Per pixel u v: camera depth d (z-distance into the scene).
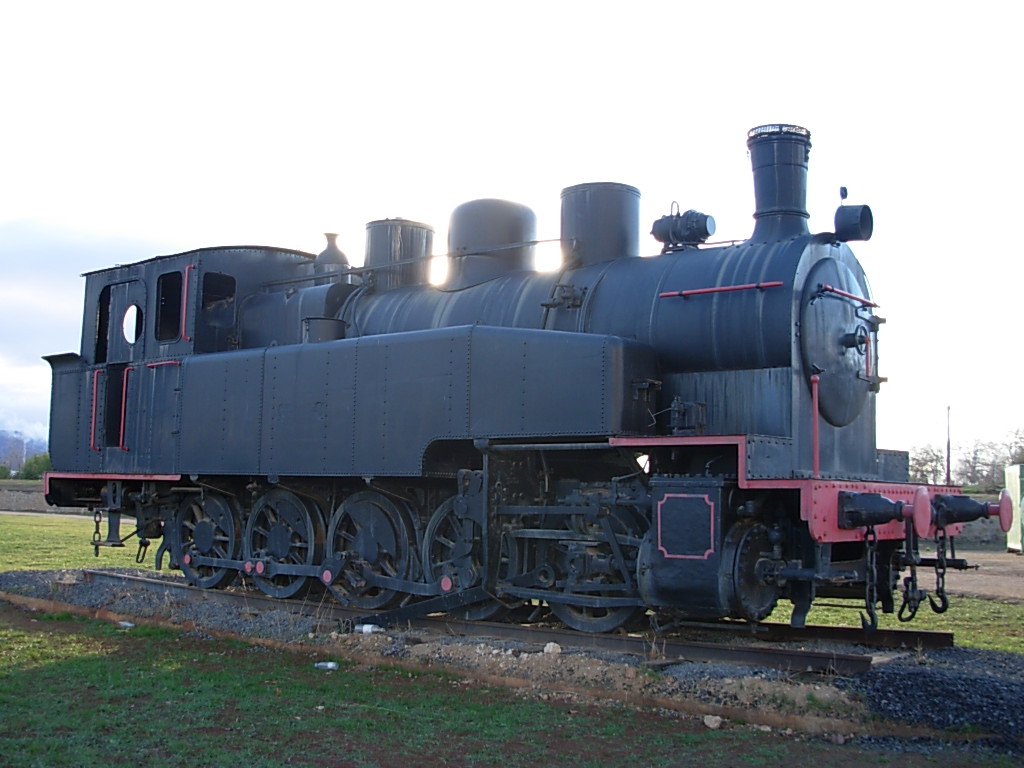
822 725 6.32
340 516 10.84
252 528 11.86
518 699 7.25
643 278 9.38
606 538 8.52
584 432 8.45
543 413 8.71
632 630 8.84
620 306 9.33
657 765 5.66
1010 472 26.38
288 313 12.20
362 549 10.52
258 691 7.48
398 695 7.36
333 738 6.17
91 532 28.31
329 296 11.82
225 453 11.45
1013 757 5.81
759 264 8.67
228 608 10.75
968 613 12.51
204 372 11.91
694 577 7.57
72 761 5.61
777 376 8.38
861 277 9.65
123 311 13.47
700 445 7.78
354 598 10.64
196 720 6.57
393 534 10.30
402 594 10.48
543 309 9.84
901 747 6.01
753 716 6.55
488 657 8.10
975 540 29.59
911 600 7.80
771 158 9.30
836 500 7.62
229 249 12.81
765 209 9.28
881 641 8.59
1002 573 18.83
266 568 11.37
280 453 10.80
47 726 6.35
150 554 21.30
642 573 7.96
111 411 13.42
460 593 9.34
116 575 13.19
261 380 11.17
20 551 21.05
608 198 10.23
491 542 9.16
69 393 14.16
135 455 12.80
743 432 8.50
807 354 8.41
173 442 12.20
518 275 10.48
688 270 9.13
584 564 8.69
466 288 10.77
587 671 7.46
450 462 9.92
